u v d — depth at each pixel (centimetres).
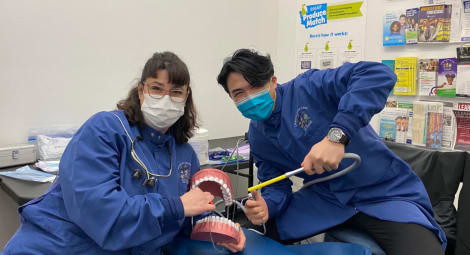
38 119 205
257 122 145
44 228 103
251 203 131
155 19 245
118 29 229
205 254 107
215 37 278
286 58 299
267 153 150
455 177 151
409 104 217
